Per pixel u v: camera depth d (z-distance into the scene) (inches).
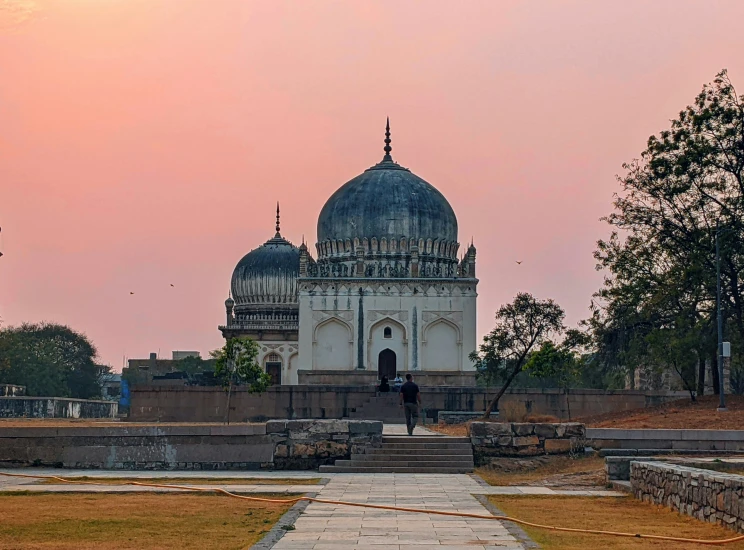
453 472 1162.0
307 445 1194.6
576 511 806.5
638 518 765.9
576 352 2086.6
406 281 2691.9
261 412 2306.8
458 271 2746.1
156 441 1192.2
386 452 1203.2
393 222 2829.7
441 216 2881.4
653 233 1977.1
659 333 1866.4
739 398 1792.6
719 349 1678.2
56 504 827.4
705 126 1902.1
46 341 4276.6
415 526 700.7
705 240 1865.2
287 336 3265.3
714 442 1202.0
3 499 863.1
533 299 2210.9
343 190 2942.9
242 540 651.5
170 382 2987.2
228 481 1042.1
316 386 2303.2
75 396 4495.6
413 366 2667.3
